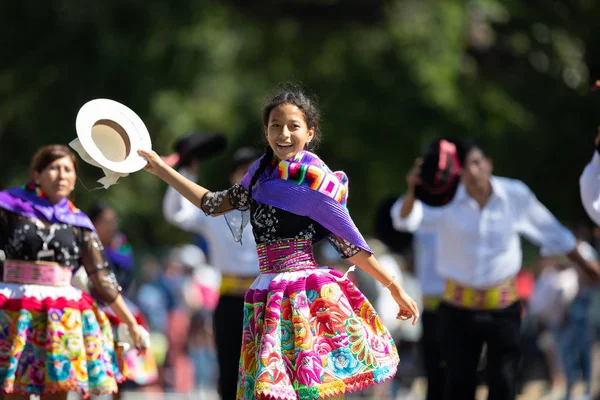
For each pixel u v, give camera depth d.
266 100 14.59
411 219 20.62
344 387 13.79
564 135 59.81
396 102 58.75
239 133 58.53
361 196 59.81
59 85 58.59
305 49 61.50
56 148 17.73
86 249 17.81
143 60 57.22
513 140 58.94
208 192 14.77
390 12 60.66
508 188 20.19
